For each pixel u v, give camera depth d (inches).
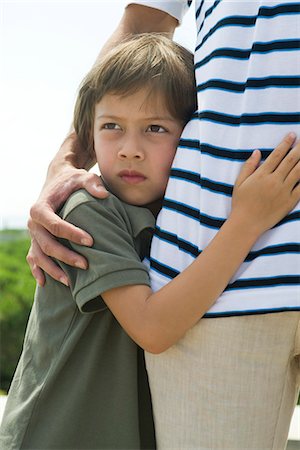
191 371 50.8
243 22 53.4
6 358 233.0
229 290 49.3
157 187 57.4
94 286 51.5
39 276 57.7
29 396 55.9
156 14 72.2
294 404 53.8
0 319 233.1
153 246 54.1
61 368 54.9
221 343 49.4
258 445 50.3
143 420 56.0
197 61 57.3
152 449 56.2
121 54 58.5
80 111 62.8
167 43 60.9
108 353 55.1
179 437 51.2
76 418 54.1
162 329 49.6
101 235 52.8
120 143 56.9
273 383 50.3
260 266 48.6
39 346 56.7
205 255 49.2
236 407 49.7
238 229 48.8
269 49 51.2
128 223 55.0
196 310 49.1
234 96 52.3
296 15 51.0
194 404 50.8
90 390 54.5
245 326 48.9
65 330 55.5
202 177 51.6
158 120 56.8
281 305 47.3
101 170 58.6
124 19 72.6
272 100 50.4
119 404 54.2
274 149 49.8
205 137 52.2
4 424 56.9
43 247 55.2
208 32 56.4
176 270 51.8
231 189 50.8
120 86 56.5
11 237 337.4
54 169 62.5
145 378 56.1
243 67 52.6
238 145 50.9
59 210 57.2
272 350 49.8
